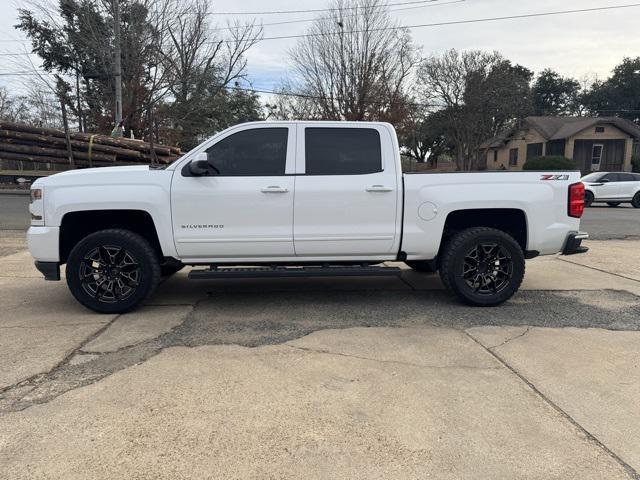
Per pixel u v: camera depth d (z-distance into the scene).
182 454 2.71
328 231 5.10
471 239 5.25
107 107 25.00
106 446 2.78
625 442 2.86
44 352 4.10
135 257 5.02
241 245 5.07
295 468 2.61
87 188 4.96
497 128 45.34
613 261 8.34
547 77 60.94
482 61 40.50
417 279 6.82
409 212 5.17
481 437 2.90
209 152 5.06
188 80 28.44
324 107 32.94
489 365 3.90
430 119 42.16
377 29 31.75
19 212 14.61
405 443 2.83
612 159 38.03
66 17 26.31
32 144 12.53
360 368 3.83
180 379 3.61
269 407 3.22
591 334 4.62
